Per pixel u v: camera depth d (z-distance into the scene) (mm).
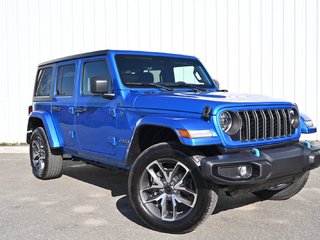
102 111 4965
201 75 5918
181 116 3998
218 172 3568
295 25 9688
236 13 9867
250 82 9930
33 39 10500
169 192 3990
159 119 3953
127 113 4543
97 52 5246
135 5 10164
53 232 4039
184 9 10031
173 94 4574
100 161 5164
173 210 3932
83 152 5484
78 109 5484
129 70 4992
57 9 10398
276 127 4281
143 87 4891
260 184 3867
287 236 3857
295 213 4613
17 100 10555
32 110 7211
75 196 5480
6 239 3854
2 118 10562
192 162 3754
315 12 9602
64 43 10430
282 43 9758
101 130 5008
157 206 4141
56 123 6184
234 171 3658
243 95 4711
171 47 10133
